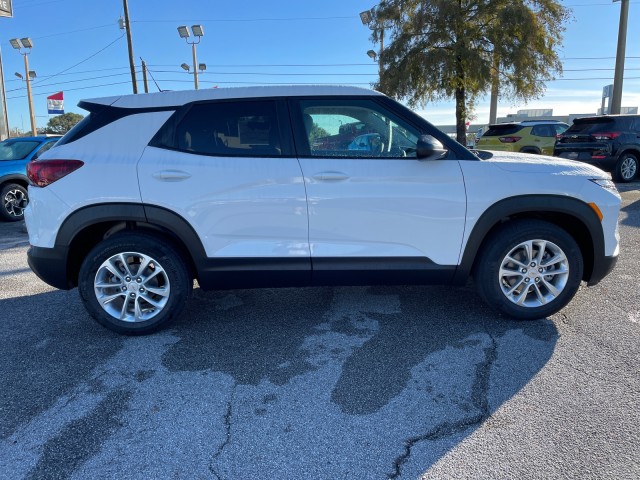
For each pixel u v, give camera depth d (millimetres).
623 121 11805
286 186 3404
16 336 3691
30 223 3510
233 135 3469
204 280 3537
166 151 3428
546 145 14680
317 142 3473
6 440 2441
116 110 3504
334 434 2461
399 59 17609
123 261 3498
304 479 2152
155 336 3645
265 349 3406
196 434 2475
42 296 4656
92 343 3547
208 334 3666
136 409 2699
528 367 3068
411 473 2176
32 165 3494
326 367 3137
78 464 2260
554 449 2303
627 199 9547
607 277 4750
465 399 2744
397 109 3516
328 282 3594
